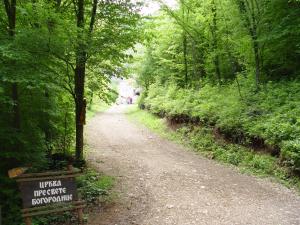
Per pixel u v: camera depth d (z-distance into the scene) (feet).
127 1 39.83
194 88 80.94
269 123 44.80
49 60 34.17
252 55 60.49
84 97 46.78
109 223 27.37
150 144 65.05
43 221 27.35
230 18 60.34
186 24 72.28
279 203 31.58
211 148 54.90
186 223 27.09
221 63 74.74
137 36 39.55
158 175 41.16
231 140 52.75
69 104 46.24
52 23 31.58
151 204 31.42
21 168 24.61
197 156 53.78
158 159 50.75
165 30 76.74
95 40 37.17
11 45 29.66
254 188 36.24
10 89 33.22
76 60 37.99
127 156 52.60
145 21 41.70
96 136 73.97
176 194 34.17
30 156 33.99
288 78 58.34
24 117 36.11
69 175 26.55
